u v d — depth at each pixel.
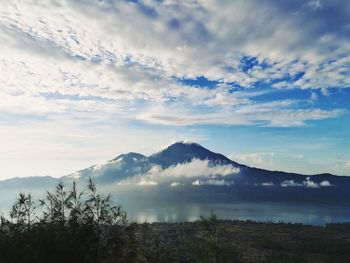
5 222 18.66
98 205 19.88
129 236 20.03
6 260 17.44
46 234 18.05
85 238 18.73
